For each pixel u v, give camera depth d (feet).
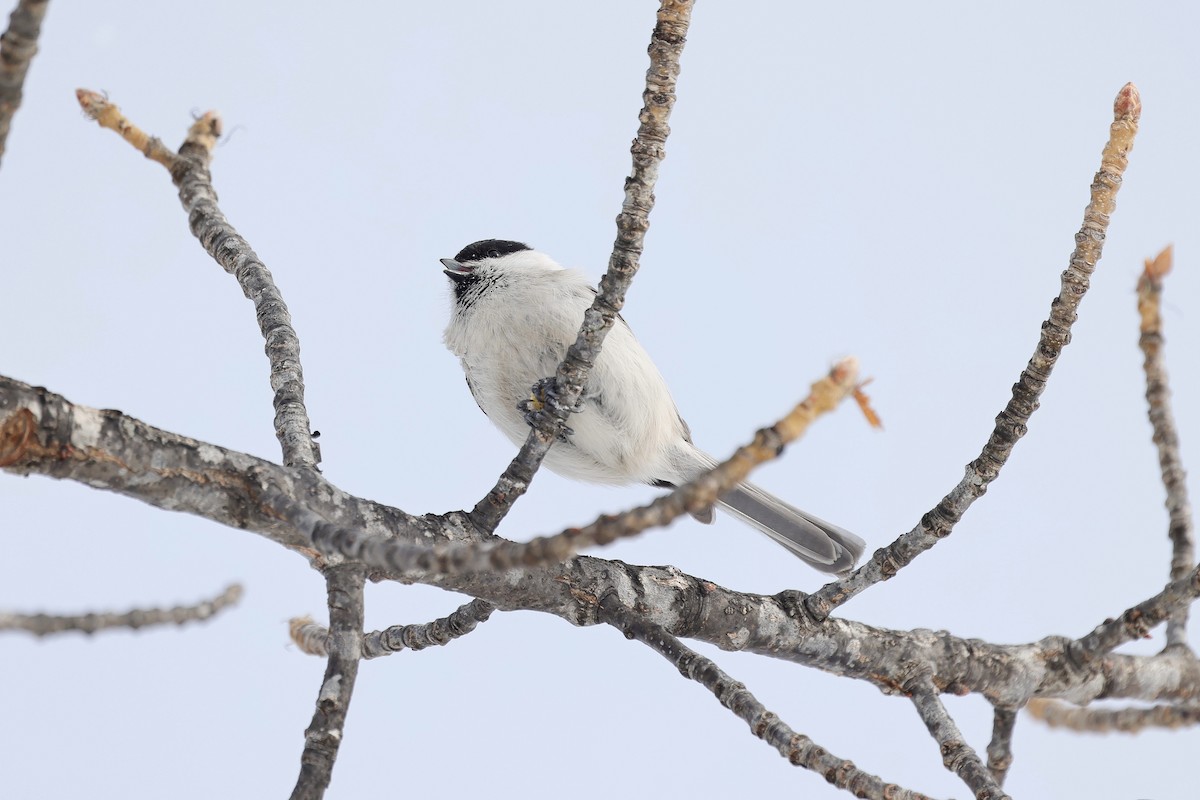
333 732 16.01
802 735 16.52
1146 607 22.61
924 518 20.39
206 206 23.40
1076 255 18.24
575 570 20.45
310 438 19.60
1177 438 23.47
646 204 19.11
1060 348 18.43
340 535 14.10
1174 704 22.50
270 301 21.72
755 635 21.71
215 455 16.60
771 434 11.99
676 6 17.98
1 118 12.41
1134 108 17.94
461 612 20.94
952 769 19.24
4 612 17.58
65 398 15.31
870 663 22.26
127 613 18.31
